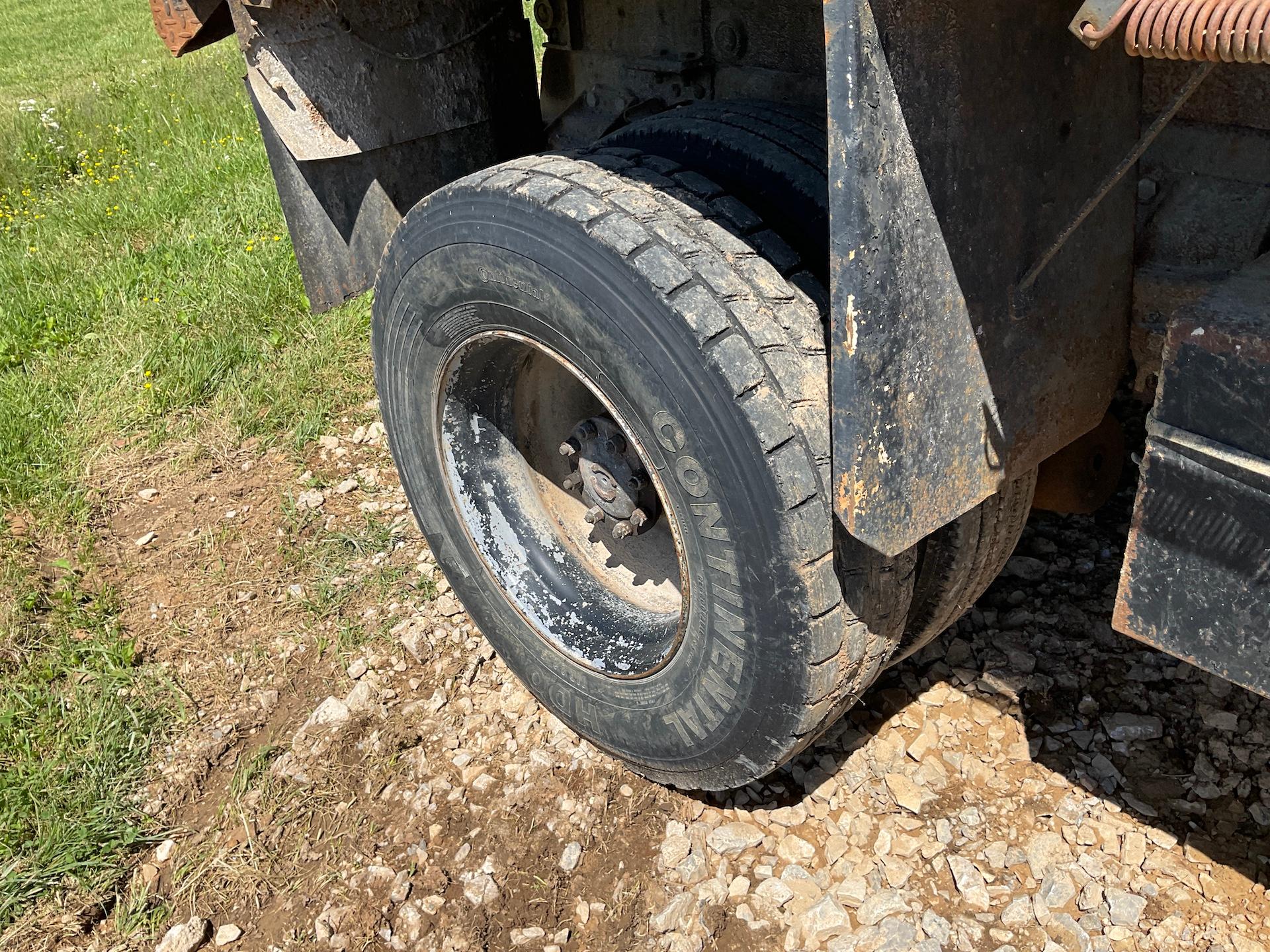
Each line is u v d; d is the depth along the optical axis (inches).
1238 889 84.7
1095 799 93.2
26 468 159.6
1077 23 47.6
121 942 95.0
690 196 79.7
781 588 73.3
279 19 98.7
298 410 169.2
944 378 66.8
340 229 116.1
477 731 109.9
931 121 59.2
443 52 112.4
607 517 99.5
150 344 186.2
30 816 105.4
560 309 79.2
